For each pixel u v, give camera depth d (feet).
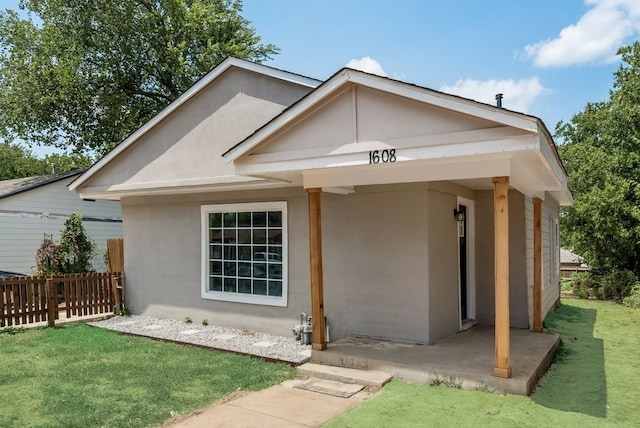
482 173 17.67
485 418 15.21
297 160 19.62
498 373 17.71
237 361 22.93
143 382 19.61
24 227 53.21
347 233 25.82
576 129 78.43
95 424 15.20
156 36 72.95
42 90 67.26
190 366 22.00
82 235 48.93
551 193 34.01
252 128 28.73
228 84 29.66
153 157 32.27
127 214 36.04
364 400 17.44
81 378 20.20
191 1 77.00
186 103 31.04
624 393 18.22
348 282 25.72
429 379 18.89
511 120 15.20
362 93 18.22
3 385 19.26
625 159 57.00
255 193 29.43
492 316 29.50
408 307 23.82
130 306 35.73
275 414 16.02
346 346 22.80
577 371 21.36
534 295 27.94
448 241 25.95
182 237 32.99
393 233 24.39
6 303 30.81
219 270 31.48
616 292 51.29
